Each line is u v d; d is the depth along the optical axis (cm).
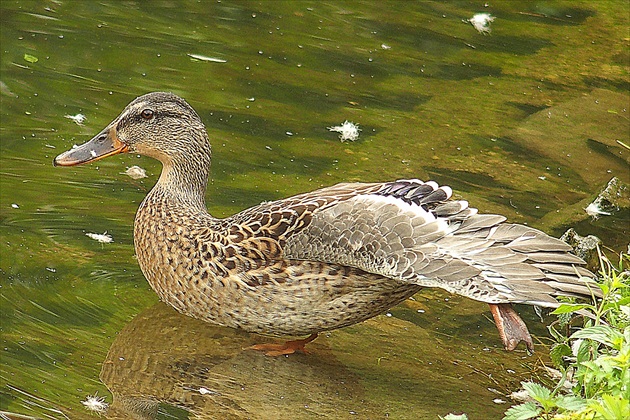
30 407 844
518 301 823
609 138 1459
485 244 871
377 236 891
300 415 867
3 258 1062
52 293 1017
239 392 898
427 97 1544
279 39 1691
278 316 958
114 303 1017
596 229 1196
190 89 1494
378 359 963
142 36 1653
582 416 730
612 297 835
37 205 1170
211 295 972
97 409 853
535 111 1528
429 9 1878
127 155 1316
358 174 1295
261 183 1252
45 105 1412
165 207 1030
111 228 1140
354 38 1723
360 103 1501
